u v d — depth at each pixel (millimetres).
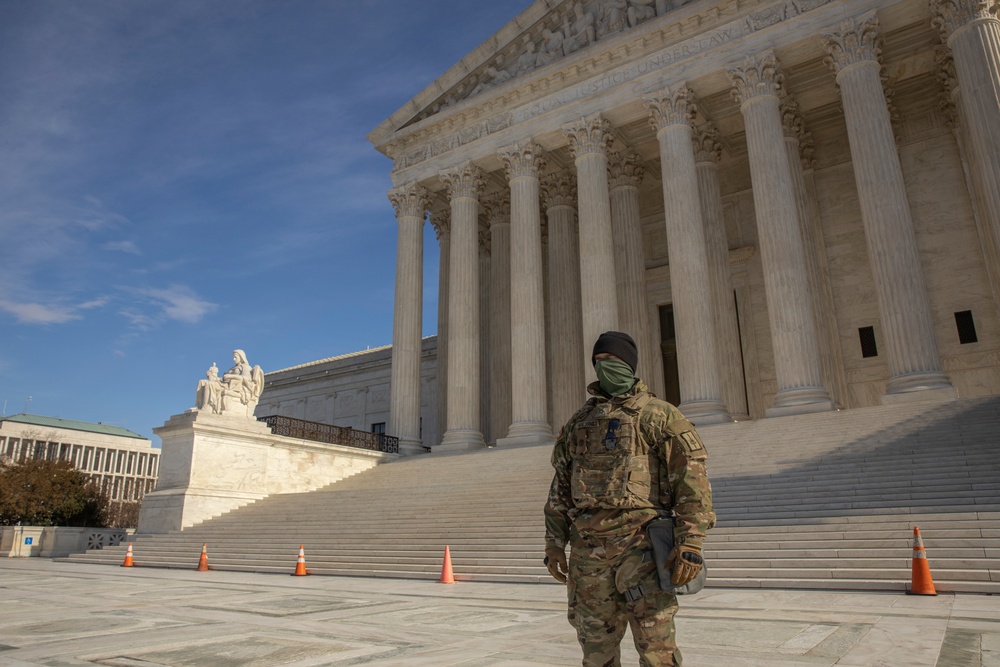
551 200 39719
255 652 6547
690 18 30781
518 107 35531
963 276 31406
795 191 31766
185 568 20172
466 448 32562
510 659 6047
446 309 41656
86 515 36406
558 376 37156
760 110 28625
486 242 43625
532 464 25641
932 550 12156
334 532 20766
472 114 36844
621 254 35844
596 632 3656
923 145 33500
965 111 25203
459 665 5785
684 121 30641
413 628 8070
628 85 32188
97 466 97125
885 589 11336
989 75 24344
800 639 6852
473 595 12039
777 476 18172
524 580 14531
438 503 22000
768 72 28844
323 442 30609
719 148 35031
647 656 3500
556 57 35000
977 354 30516
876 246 25047
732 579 12602
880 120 26125
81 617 9273
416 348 36312
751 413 35750
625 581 3586
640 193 41688
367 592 12664
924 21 28203
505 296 40156
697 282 28484
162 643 7098
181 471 25344
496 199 41656
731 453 21125
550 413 39781
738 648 6383
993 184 23609
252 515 24750
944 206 32406
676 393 38562
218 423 26188
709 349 27781
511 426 31750
